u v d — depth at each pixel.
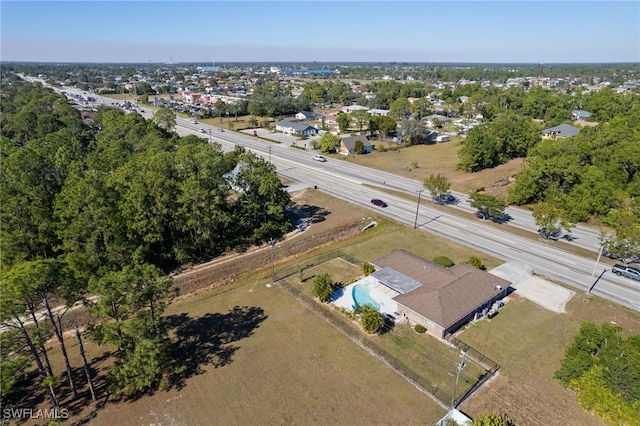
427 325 37.19
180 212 49.19
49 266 25.30
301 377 31.89
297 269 49.72
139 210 46.59
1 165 53.56
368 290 44.59
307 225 62.50
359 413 28.45
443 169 92.94
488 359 33.59
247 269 50.06
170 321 39.56
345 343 35.94
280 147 114.88
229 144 116.31
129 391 29.66
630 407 26.34
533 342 35.84
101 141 88.81
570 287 44.84
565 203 63.56
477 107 162.75
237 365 33.25
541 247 54.75
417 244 55.69
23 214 45.19
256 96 186.12
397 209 68.56
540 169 67.44
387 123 126.44
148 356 28.61
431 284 41.44
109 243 44.69
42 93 166.00
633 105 138.88
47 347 35.94
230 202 64.12
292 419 28.05
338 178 86.12
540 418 27.92
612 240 48.78
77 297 29.28
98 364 33.59
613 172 71.62
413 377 31.67
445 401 29.44
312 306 41.66
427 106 169.88
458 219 64.50
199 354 34.72
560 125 118.88
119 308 28.88
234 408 29.02
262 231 56.72
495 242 56.22
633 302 42.03
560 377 31.11
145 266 30.36
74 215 44.06
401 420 27.89
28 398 29.95
